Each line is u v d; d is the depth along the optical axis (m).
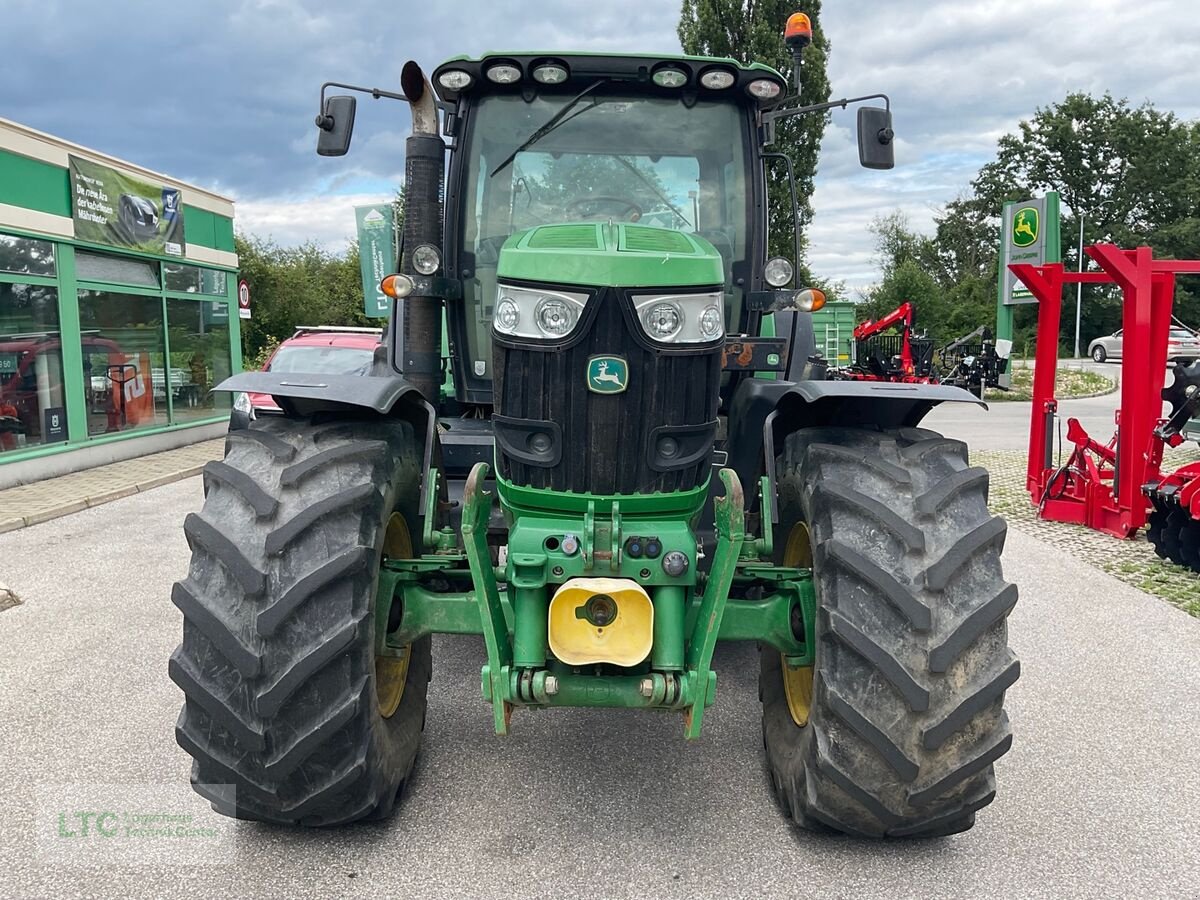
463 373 4.23
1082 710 3.92
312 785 2.57
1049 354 8.29
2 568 6.32
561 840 2.84
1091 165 59.88
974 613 2.44
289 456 2.66
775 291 3.96
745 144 4.07
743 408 3.80
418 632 2.87
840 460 2.75
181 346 13.56
